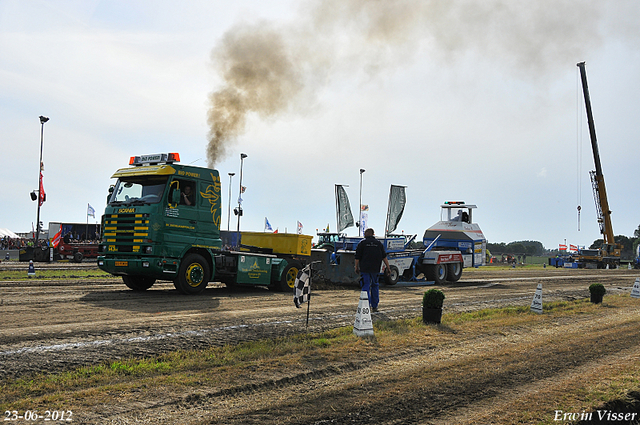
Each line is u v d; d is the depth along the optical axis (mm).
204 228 13328
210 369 6012
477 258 23078
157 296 12609
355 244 18344
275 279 15125
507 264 60344
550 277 27969
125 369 5832
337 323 9695
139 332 7957
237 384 5434
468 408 5078
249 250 16266
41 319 8789
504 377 6258
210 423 4363
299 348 7250
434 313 9883
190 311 10359
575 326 10477
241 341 7680
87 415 4426
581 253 51375
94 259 34656
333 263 17250
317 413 4730
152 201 12484
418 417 4762
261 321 9492
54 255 32656
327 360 6645
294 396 5203
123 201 12898
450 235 22984
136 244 12305
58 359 6223
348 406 4969
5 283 14836
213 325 8844
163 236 12398
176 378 5539
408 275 20016
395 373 6234
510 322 10375
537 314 11992
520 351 7770
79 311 9805
